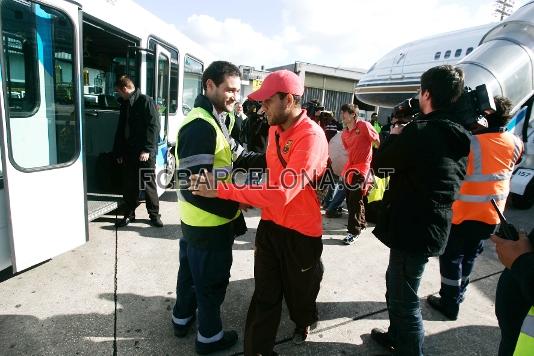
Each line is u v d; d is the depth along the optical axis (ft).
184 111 19.72
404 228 6.23
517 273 3.93
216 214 6.02
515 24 17.03
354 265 11.85
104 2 11.27
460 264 8.72
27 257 8.49
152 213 13.69
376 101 38.88
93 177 15.21
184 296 7.39
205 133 5.73
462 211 8.24
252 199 5.22
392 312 6.72
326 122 20.75
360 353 7.62
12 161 7.94
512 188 19.74
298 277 6.46
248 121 18.16
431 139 5.89
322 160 5.93
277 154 6.22
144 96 12.78
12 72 8.02
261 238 6.57
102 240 12.35
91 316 8.22
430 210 6.07
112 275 10.09
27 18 8.24
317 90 68.80
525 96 16.44
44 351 7.05
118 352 7.16
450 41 29.91
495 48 16.48
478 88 6.34
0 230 8.03
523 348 3.78
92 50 16.02
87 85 16.38
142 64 14.08
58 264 10.50
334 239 14.08
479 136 8.05
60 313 8.25
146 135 12.78
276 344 7.77
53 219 9.14
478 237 8.36
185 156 5.77
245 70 36.42
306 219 6.21
